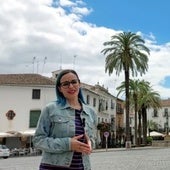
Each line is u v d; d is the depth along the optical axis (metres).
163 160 30.69
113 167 24.17
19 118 59.47
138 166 24.72
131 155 39.53
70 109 4.32
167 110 119.00
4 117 59.09
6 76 62.06
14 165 29.12
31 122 59.78
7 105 59.34
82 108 4.38
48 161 4.17
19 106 59.62
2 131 58.72
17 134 54.81
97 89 79.19
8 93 59.56
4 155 44.25
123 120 97.50
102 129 72.19
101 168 23.52
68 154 4.10
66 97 4.42
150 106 72.00
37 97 60.38
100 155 41.12
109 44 57.19
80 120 4.29
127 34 56.50
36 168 25.20
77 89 4.44
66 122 4.23
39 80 61.22
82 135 4.18
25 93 60.03
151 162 28.47
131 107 75.44
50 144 4.11
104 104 82.62
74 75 4.46
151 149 57.38
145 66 56.25
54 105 4.34
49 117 4.29
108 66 57.19
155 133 91.88
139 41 56.34
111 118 88.44
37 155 50.94
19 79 61.19
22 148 54.47
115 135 86.56
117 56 56.66
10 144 57.31
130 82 70.69
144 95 70.75
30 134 55.12
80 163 4.14
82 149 4.02
